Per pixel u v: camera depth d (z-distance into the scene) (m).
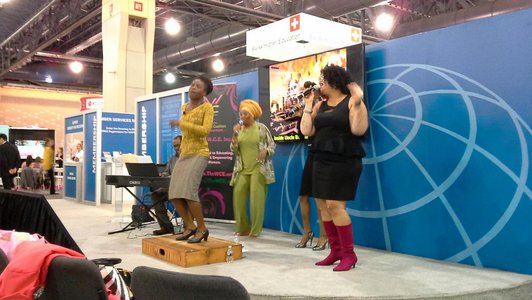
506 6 8.27
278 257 3.91
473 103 3.65
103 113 8.72
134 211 5.64
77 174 9.44
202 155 3.97
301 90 4.83
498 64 3.52
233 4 9.82
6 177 8.70
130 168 5.15
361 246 4.39
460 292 2.84
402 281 3.10
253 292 2.85
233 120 5.72
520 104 3.40
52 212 2.53
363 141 4.37
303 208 4.41
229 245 3.80
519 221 3.38
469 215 3.65
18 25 12.47
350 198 3.45
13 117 18.34
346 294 2.79
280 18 9.34
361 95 3.38
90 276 1.53
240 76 5.84
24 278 1.64
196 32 13.56
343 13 8.40
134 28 9.52
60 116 19.33
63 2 10.83
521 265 3.36
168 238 4.19
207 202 5.94
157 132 6.91
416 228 3.98
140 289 1.54
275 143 5.20
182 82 18.78
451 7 9.67
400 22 10.89
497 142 3.51
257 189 4.88
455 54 3.77
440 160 3.83
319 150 3.48
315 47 5.62
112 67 9.43
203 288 1.39
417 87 4.00
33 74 16.34
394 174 4.15
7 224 2.90
